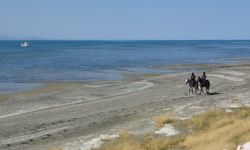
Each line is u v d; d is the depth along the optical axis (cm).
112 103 4444
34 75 7644
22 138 3047
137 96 4881
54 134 3141
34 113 3962
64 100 4709
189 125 3047
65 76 7456
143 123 3250
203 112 3478
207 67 9088
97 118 3669
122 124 3375
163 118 3222
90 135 3039
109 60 11962
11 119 3706
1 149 2770
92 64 10444
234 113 3356
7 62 11050
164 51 18788
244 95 4603
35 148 2752
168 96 4806
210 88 5406
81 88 5694
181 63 10788
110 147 2584
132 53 16625
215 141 2350
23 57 13500
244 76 6700
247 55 15150
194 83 4928
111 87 5750
